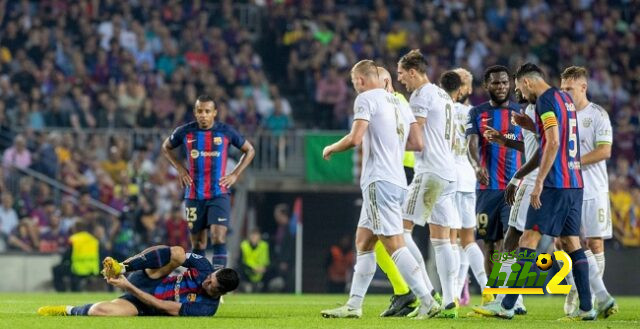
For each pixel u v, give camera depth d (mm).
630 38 110375
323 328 31547
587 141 41250
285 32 107938
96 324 31797
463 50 106875
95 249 78938
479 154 44344
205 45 104688
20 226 82625
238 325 32188
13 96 95250
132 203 84000
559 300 64312
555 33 110938
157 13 105438
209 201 50000
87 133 90812
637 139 96188
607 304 39250
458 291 47156
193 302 35531
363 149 36281
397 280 38562
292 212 93062
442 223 39344
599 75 106625
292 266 82875
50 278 80312
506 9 112562
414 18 110875
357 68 36438
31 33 101375
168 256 35062
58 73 98375
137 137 91000
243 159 50625
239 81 101250
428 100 38719
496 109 44250
